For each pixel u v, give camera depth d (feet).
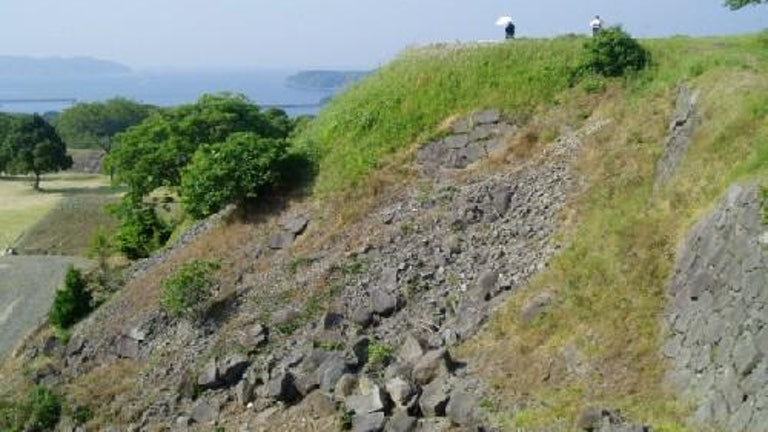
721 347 50.42
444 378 61.36
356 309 76.33
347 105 107.96
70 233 211.61
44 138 297.94
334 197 93.09
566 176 79.77
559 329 61.52
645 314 58.44
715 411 48.06
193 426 71.77
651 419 50.26
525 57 101.04
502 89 97.81
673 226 62.34
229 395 73.15
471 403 57.31
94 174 343.26
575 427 50.96
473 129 94.48
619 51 93.04
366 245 83.25
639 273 60.85
